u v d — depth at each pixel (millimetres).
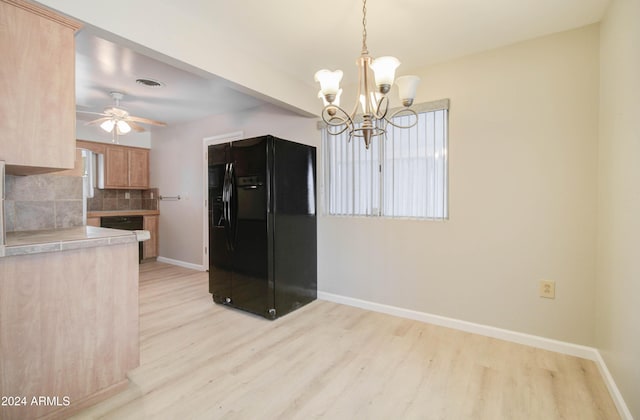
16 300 1386
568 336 2203
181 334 2518
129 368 1781
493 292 2467
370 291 3068
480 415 1588
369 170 3031
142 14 1819
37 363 1444
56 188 2160
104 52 2518
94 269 1632
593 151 2096
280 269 2914
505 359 2129
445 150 2641
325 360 2115
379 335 2500
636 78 1442
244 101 3789
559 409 1631
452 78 2598
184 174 4992
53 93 1554
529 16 1997
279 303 2902
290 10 1958
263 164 2789
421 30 2170
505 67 2381
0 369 1344
